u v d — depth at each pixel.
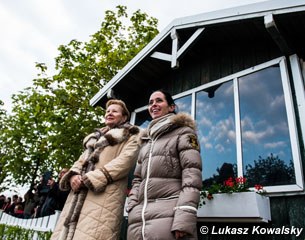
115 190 2.27
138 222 1.77
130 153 2.39
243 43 3.86
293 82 3.11
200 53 4.37
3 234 5.85
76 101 9.45
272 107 3.21
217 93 3.88
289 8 2.83
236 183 2.85
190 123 2.09
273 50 3.45
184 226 1.53
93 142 2.68
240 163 3.20
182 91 4.41
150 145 2.10
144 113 5.00
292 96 3.06
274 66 3.36
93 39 10.44
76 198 2.25
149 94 5.05
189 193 1.65
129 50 9.93
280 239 2.57
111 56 9.58
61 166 8.84
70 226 2.11
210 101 3.91
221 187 2.81
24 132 12.45
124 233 3.82
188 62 4.56
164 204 1.73
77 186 2.25
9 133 13.14
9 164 13.27
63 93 9.24
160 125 2.10
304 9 2.75
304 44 3.27
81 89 9.66
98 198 2.20
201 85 4.14
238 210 2.60
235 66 3.80
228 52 4.00
